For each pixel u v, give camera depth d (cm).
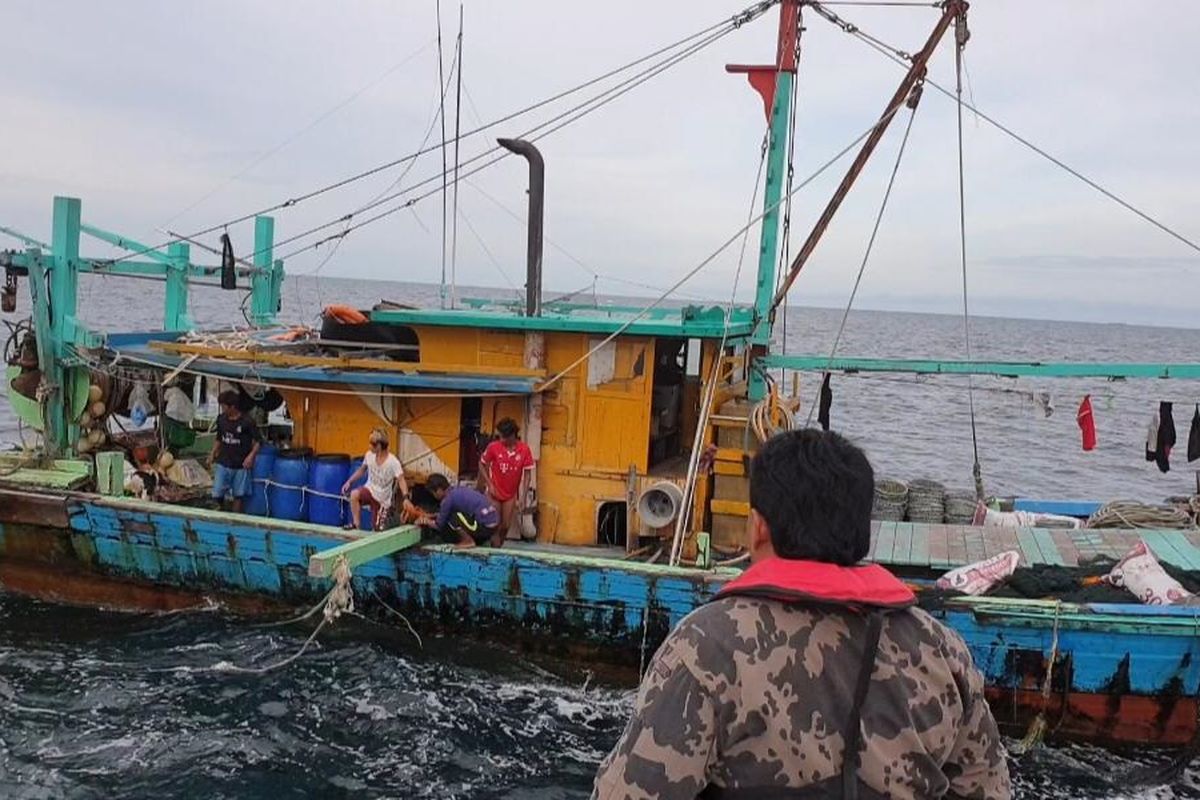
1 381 3045
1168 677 836
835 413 3638
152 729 838
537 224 1141
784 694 212
